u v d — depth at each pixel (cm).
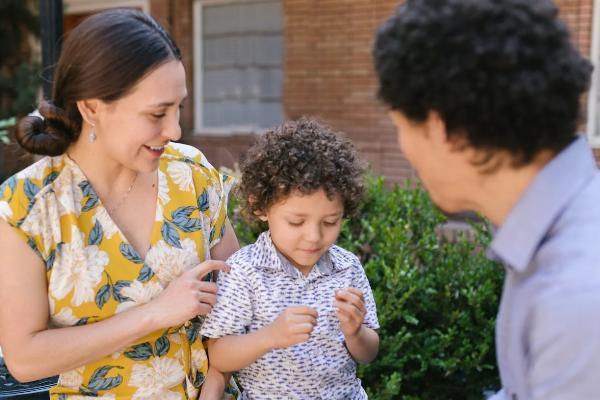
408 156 120
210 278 175
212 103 788
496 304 266
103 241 155
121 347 151
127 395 159
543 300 100
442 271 270
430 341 261
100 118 149
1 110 823
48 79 192
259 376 170
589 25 563
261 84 757
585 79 110
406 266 261
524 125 106
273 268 171
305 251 168
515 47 104
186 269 165
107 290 155
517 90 103
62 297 151
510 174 112
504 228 112
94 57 144
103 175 158
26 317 147
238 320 167
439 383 273
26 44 855
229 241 182
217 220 175
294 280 171
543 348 99
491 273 270
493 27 106
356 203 177
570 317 97
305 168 163
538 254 108
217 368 169
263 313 169
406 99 112
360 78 671
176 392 165
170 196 166
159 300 153
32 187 149
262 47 752
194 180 171
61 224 151
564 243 104
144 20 152
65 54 149
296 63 710
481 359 258
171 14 779
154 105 146
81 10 859
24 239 146
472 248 279
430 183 120
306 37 700
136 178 164
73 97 148
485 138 108
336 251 182
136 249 160
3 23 839
